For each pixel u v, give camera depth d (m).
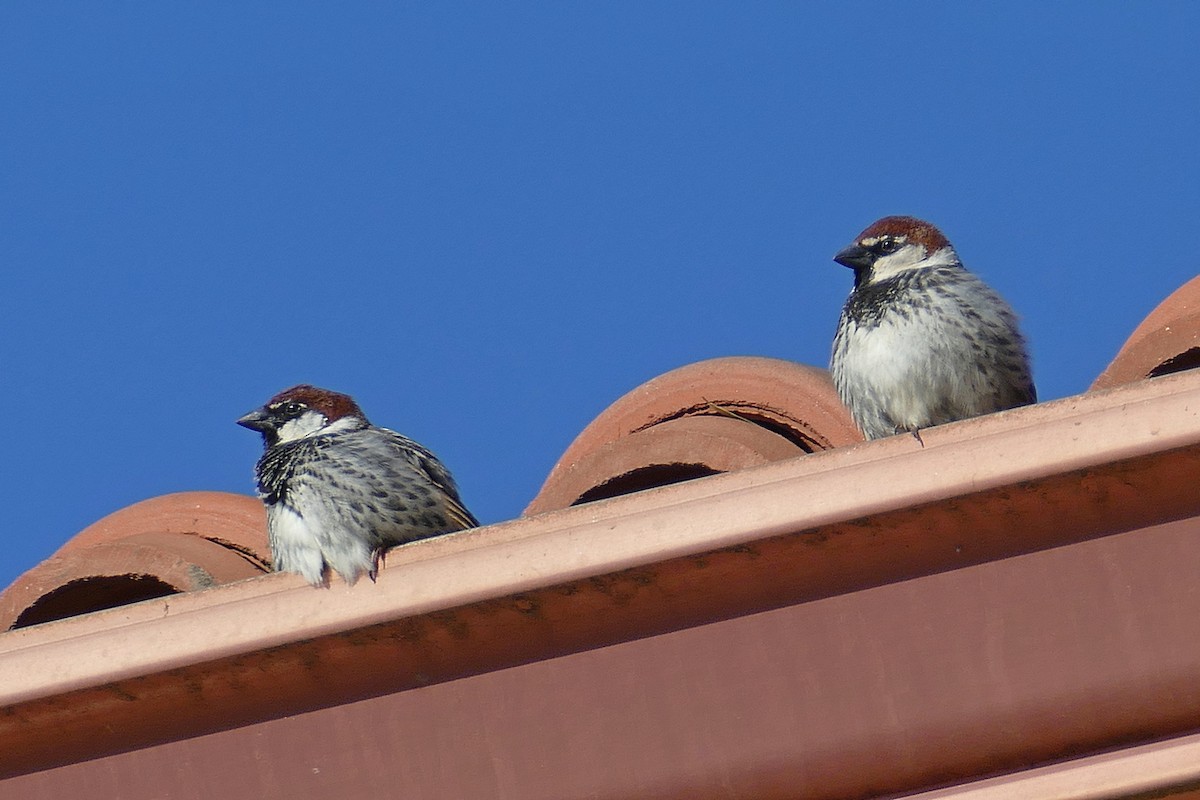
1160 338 7.94
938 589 6.58
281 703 7.23
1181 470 6.28
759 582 6.73
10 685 7.29
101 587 8.95
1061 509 6.42
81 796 7.43
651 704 6.85
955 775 6.60
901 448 6.52
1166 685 6.30
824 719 6.68
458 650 7.04
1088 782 6.34
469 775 7.03
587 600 6.84
